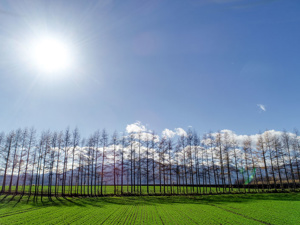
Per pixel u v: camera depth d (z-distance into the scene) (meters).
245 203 42.59
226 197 54.44
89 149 63.16
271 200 46.94
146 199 51.56
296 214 29.62
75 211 33.84
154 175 65.31
